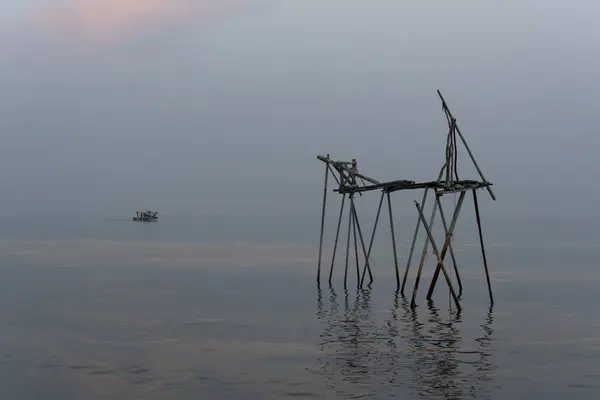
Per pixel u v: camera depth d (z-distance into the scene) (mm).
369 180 36719
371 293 35438
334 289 37250
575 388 16938
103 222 158500
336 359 20016
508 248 70500
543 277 43219
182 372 18594
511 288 37594
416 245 78062
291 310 29766
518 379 17719
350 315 28297
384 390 16672
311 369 18812
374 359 20000
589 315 28172
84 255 62531
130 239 89000
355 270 48344
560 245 74812
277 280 41906
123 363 19641
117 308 30484
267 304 31625
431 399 15984
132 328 25406
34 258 59250
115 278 43156
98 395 16469
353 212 38438
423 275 44719
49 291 36656
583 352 20969
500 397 16172
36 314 28781
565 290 36688
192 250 69000
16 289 37531
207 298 33750
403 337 23422
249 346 22031
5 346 22047
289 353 20922
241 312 29250
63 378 18031
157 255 62469
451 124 28500
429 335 23766
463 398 16062
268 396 16266
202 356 20547
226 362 19734
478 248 70938
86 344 22375
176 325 26031
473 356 20375
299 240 87625
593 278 42594
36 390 16906
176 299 33406
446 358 20078
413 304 29922
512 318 27344
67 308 30484
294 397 16141
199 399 16109
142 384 17422
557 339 23031
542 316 27844
